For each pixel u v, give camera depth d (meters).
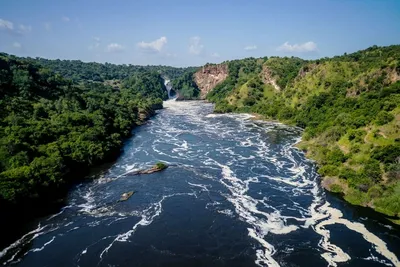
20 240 46.50
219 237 47.47
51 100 113.19
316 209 55.97
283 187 65.31
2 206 50.44
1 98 98.94
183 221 51.84
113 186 65.44
